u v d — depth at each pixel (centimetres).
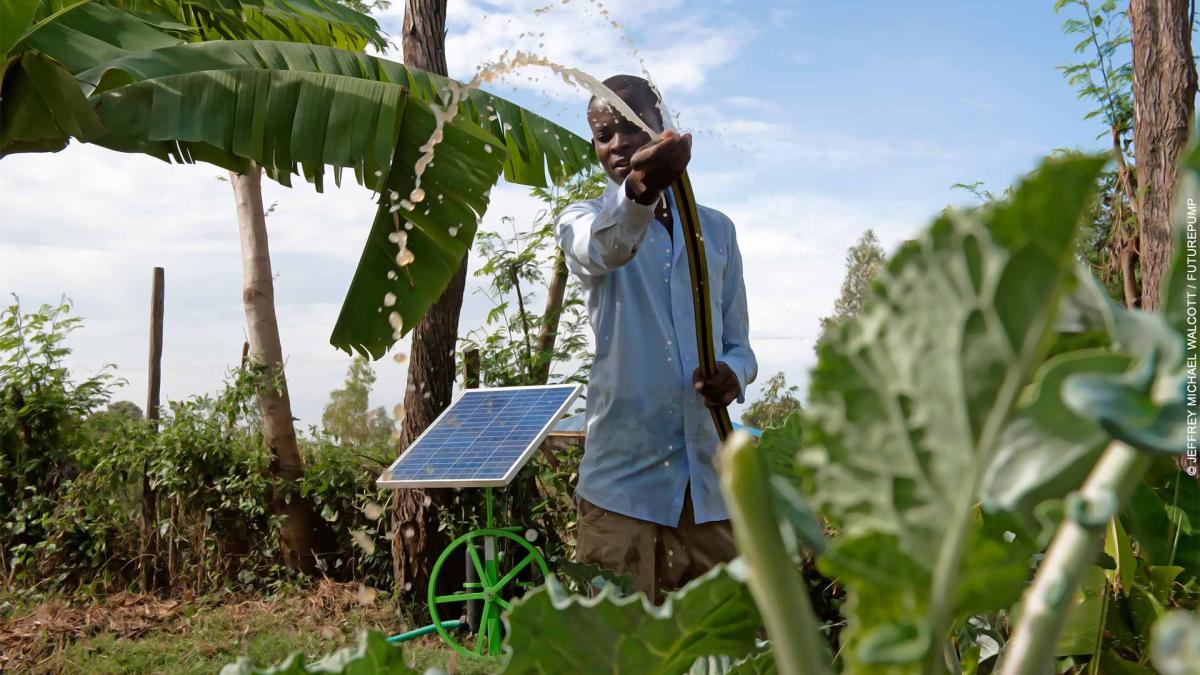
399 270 430
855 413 23
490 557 457
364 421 699
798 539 23
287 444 671
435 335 566
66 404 698
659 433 251
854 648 22
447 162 418
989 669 63
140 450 667
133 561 662
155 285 745
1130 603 65
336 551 650
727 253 270
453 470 418
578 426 521
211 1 525
